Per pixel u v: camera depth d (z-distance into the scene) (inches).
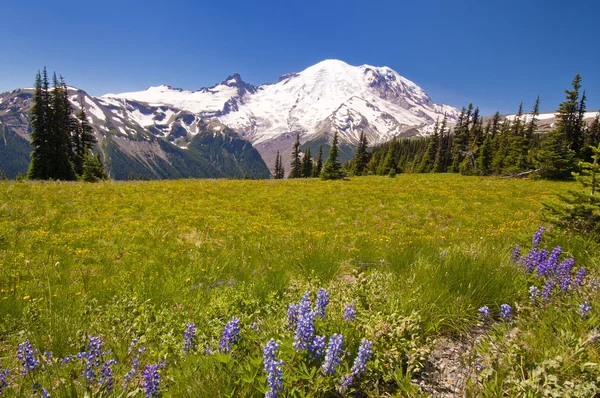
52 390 114.8
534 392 99.0
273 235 568.1
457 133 2736.2
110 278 291.0
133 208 725.9
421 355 122.7
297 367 112.7
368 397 113.8
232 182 1445.6
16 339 163.0
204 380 110.0
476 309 163.3
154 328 168.6
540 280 189.6
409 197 1048.2
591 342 112.6
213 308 180.4
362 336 133.3
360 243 475.2
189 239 502.9
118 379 127.3
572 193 308.5
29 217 548.4
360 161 3048.7
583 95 1888.5
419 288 173.3
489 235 462.9
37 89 1608.0
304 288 201.9
